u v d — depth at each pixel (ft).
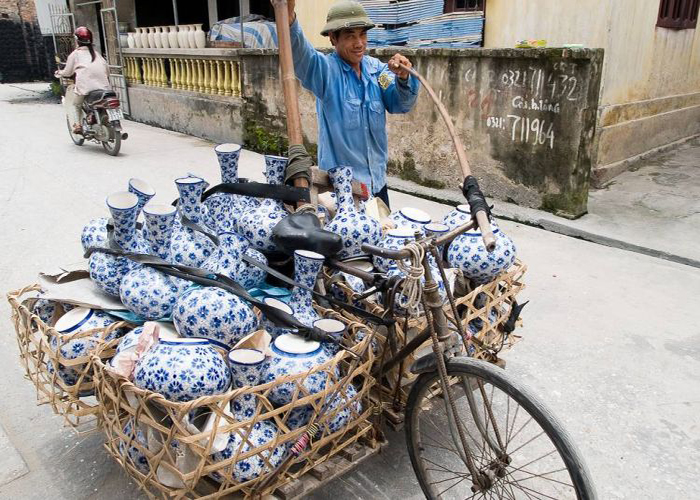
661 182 20.42
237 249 7.24
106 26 38.75
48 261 14.52
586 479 5.40
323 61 9.80
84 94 26.30
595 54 15.66
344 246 7.68
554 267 14.38
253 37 30.01
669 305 12.52
